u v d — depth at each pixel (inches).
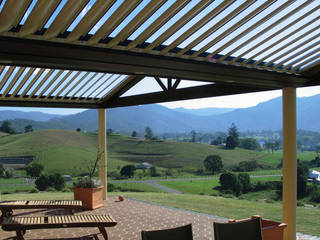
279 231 158.2
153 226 247.4
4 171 2003.0
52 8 125.7
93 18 134.6
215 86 234.2
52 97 307.1
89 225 192.5
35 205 249.6
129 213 293.1
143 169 2667.3
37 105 310.7
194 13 142.1
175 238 108.9
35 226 185.3
